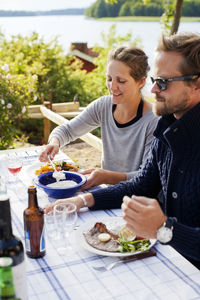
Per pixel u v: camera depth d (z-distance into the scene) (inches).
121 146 103.7
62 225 59.6
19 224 69.6
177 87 64.8
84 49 397.4
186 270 55.3
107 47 313.1
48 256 59.1
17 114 191.9
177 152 66.5
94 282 52.6
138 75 94.7
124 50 94.8
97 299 48.9
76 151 220.1
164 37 65.1
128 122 100.6
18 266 42.3
